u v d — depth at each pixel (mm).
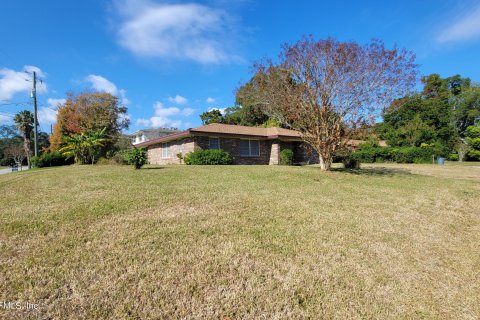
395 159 24375
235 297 2768
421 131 28375
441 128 30797
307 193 7902
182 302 2648
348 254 3871
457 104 35531
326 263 3572
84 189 7809
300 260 3607
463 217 6027
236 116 36250
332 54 11852
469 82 38594
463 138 33188
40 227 4465
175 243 3949
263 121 33500
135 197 6719
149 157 25750
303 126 12742
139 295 2723
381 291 3021
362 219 5551
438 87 36000
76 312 2438
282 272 3291
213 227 4664
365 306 2748
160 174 11289
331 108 12172
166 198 6676
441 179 11594
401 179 11305
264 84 14984
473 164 22141
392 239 4539
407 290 3074
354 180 10609
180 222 4871
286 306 2670
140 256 3500
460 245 4430
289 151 21797
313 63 12266
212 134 19031
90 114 33125
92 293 2717
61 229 4395
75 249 3662
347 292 2965
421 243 4445
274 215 5531
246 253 3715
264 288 2939
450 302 2891
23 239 3980
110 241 3947
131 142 37188
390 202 7137
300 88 12234
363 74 11906
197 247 3842
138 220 4914
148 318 2412
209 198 6820
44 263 3273
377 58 11859
